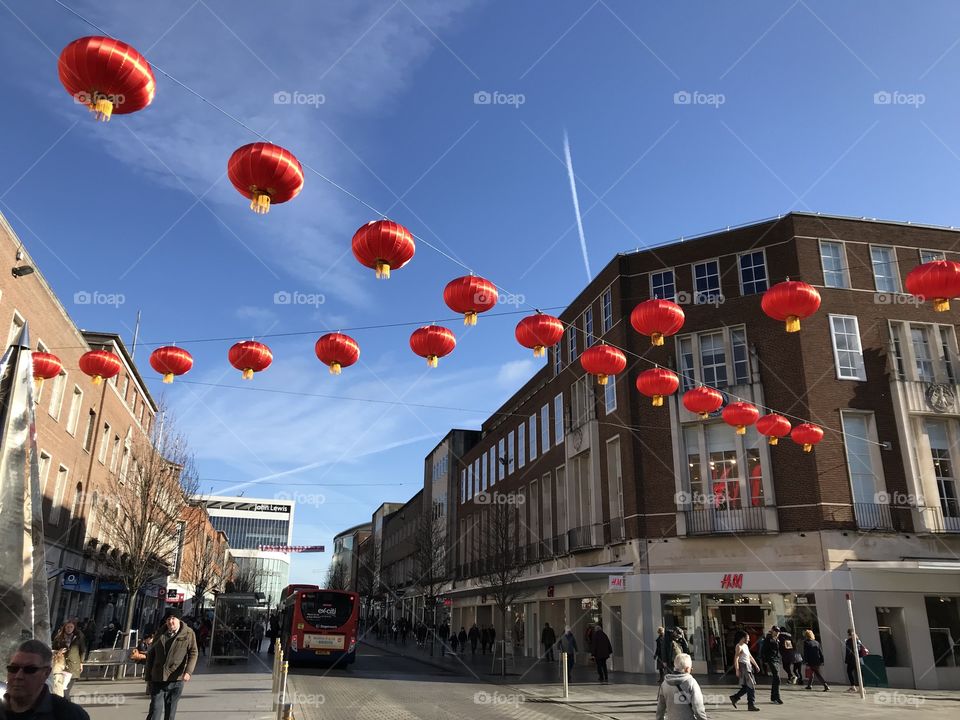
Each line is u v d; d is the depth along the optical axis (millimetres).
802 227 24672
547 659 30500
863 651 19203
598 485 27562
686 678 6824
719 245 25844
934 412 23297
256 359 9242
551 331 9492
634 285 27031
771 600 21906
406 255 7348
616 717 13266
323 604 24531
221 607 29812
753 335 24359
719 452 24016
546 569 32406
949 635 21203
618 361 11531
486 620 43344
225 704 12719
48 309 22219
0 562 5453
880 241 25016
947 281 9328
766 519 22328
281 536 124688
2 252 18297
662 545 23578
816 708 14492
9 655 5258
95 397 29125
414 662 29766
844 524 21734
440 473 58969
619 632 24469
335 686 17656
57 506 25281
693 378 24875
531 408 37750
